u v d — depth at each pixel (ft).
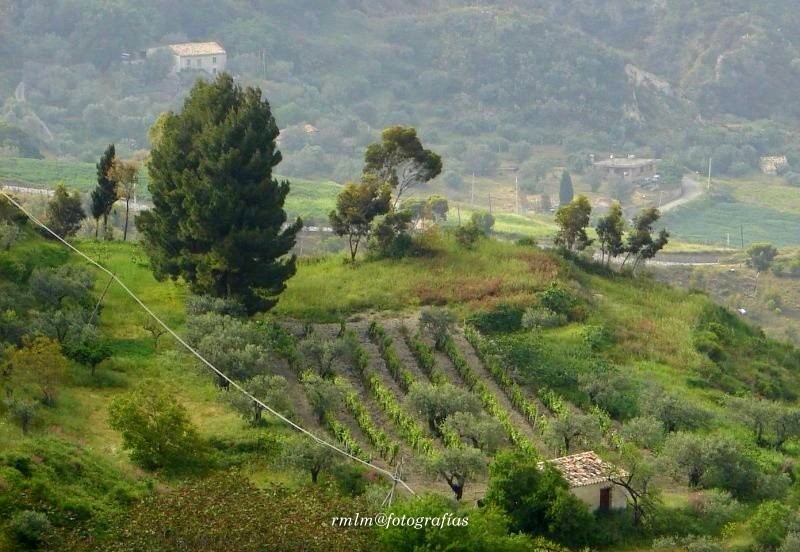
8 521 484.74
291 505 489.26
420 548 469.98
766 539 607.78
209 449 613.52
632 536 607.37
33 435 586.45
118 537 459.32
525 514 585.63
